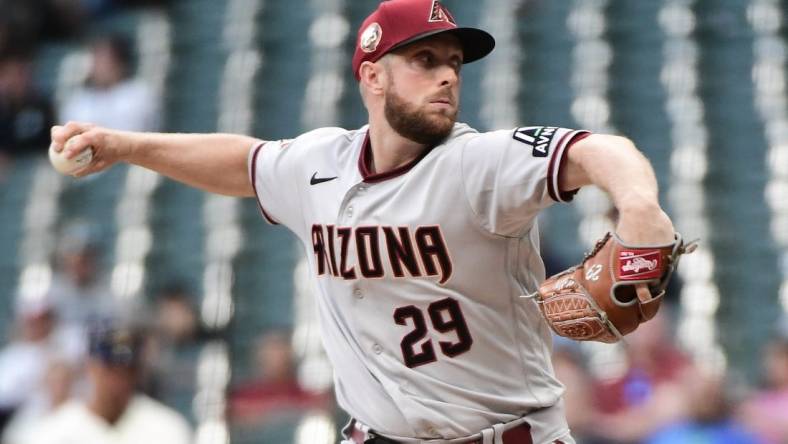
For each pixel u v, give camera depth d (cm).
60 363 2536
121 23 4494
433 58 1184
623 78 3925
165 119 3994
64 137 1317
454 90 1180
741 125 3719
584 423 2420
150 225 3600
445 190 1141
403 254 1172
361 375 1242
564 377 2438
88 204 3750
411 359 1202
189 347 2962
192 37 4316
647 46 4025
